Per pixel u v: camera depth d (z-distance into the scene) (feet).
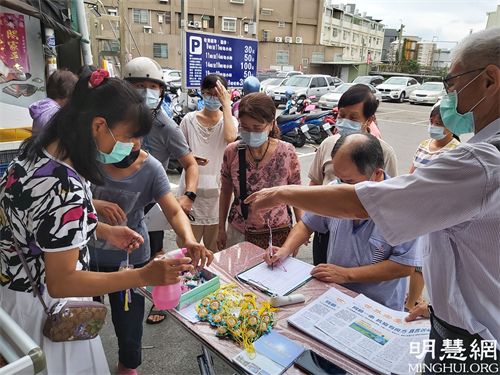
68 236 3.12
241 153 6.41
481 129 3.22
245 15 73.15
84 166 3.23
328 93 44.65
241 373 3.41
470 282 3.03
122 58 18.52
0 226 3.45
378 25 107.86
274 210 6.46
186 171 7.09
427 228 2.90
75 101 3.19
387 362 3.43
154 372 6.12
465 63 3.10
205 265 4.84
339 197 3.24
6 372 2.57
